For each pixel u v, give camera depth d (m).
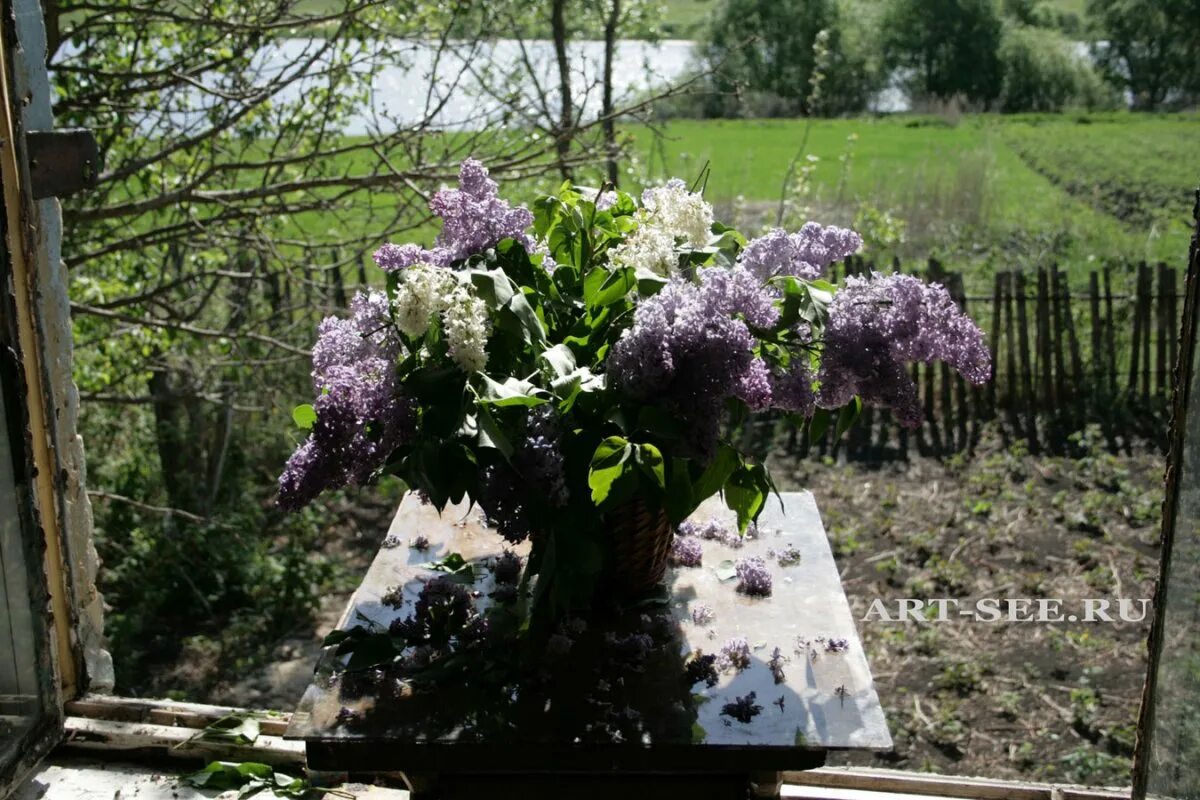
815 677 1.87
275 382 6.30
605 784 1.94
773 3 14.83
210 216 5.37
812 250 2.03
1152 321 7.02
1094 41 17.59
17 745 2.26
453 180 4.96
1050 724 3.98
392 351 1.88
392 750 1.77
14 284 2.35
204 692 4.61
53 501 2.54
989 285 7.74
